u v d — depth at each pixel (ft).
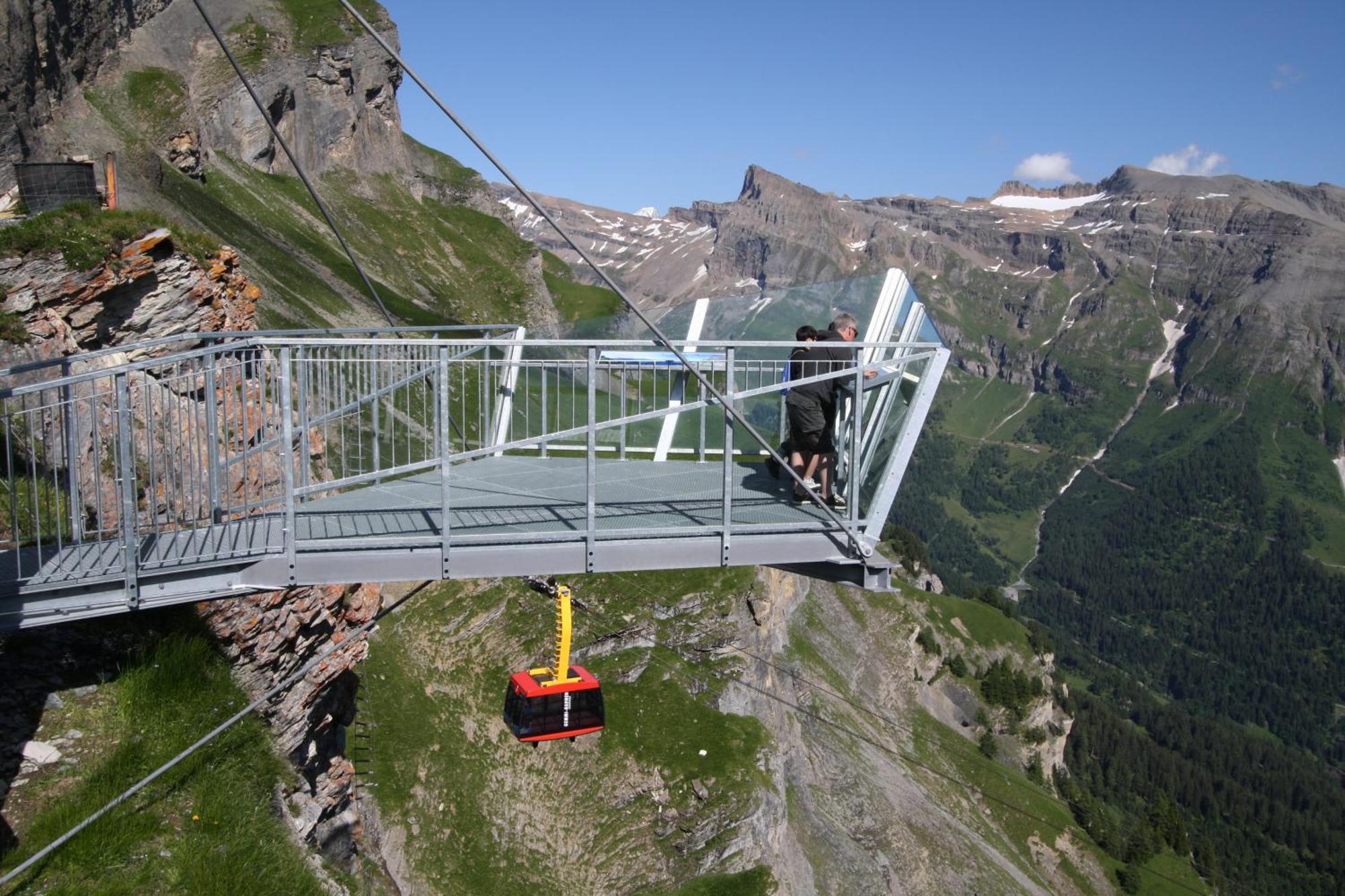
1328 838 573.33
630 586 209.36
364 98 420.77
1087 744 588.91
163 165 237.25
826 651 364.99
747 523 39.73
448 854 113.60
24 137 183.21
